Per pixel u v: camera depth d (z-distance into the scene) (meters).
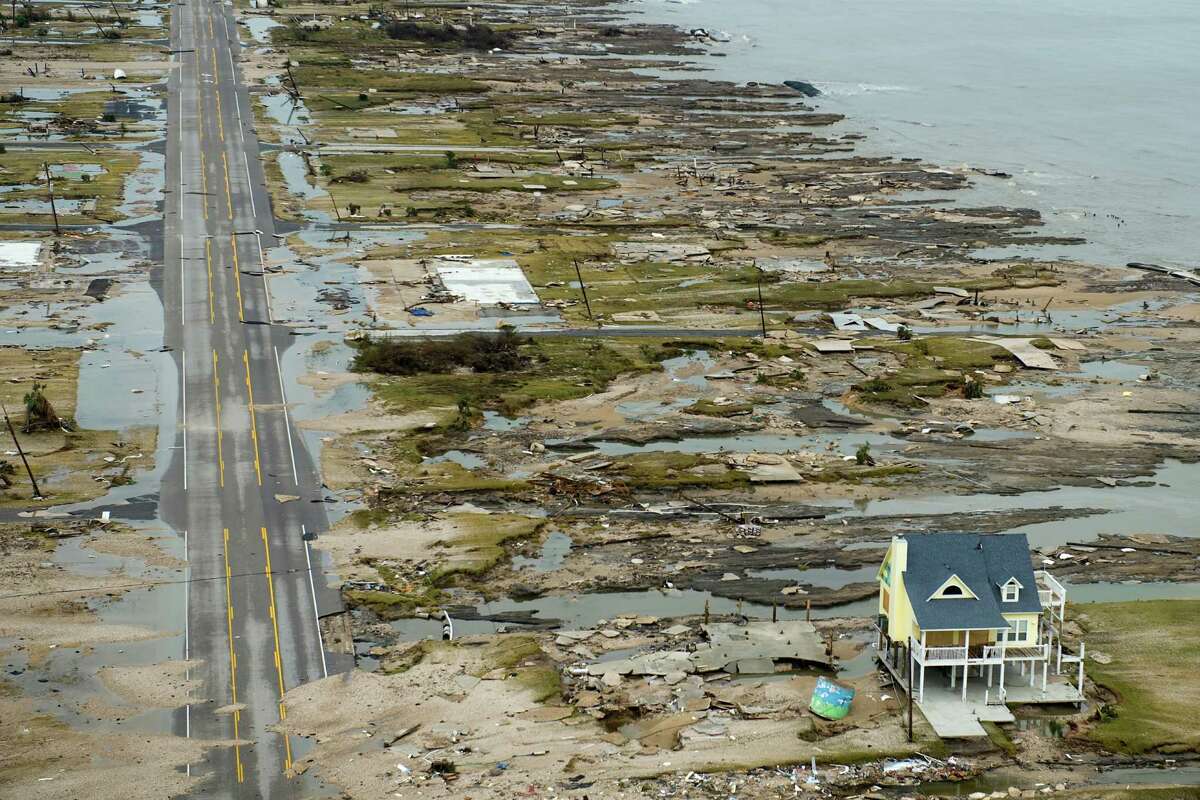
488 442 158.50
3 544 129.12
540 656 112.31
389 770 95.75
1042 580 115.44
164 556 127.94
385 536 133.38
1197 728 101.81
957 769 97.12
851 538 136.12
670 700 106.00
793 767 96.94
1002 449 160.25
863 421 168.50
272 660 110.88
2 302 198.75
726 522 139.50
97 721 101.62
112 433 156.50
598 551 132.62
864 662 111.94
